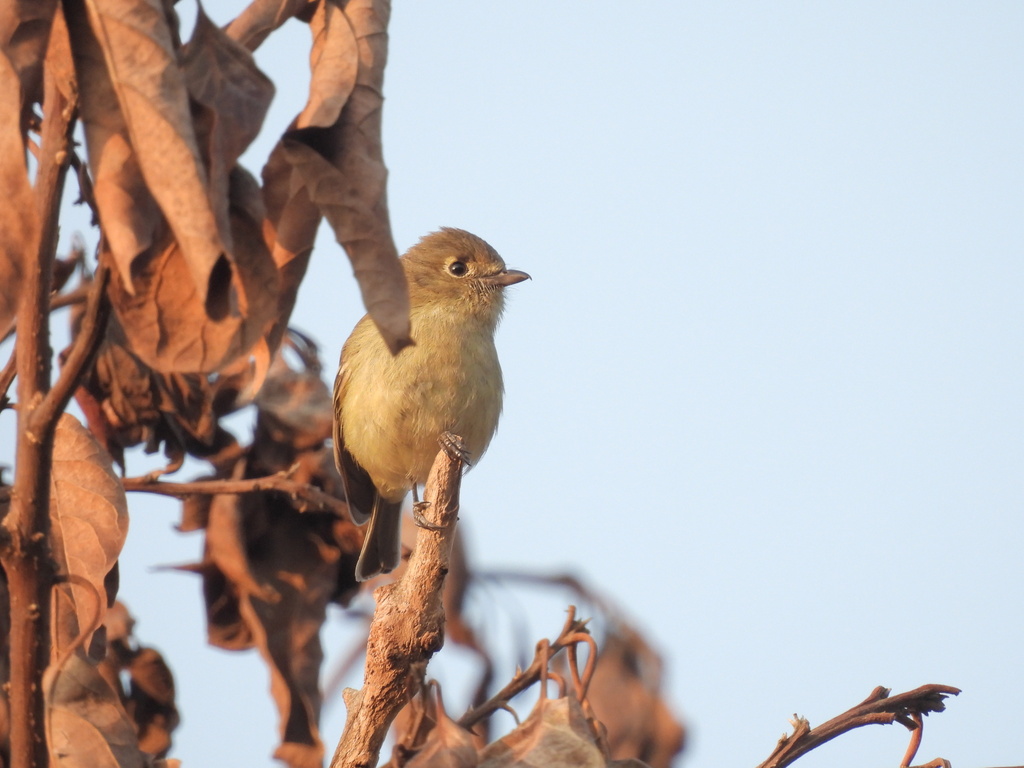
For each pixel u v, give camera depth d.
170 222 5.30
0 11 5.62
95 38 5.49
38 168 5.92
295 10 6.77
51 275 6.08
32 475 5.94
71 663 6.85
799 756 7.72
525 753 6.85
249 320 5.80
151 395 9.82
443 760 6.50
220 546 9.81
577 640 7.83
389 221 5.91
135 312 5.69
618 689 9.11
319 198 5.94
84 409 9.90
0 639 7.48
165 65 5.43
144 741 9.10
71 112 5.77
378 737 7.98
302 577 9.94
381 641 7.88
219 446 10.45
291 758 9.41
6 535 6.03
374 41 6.37
